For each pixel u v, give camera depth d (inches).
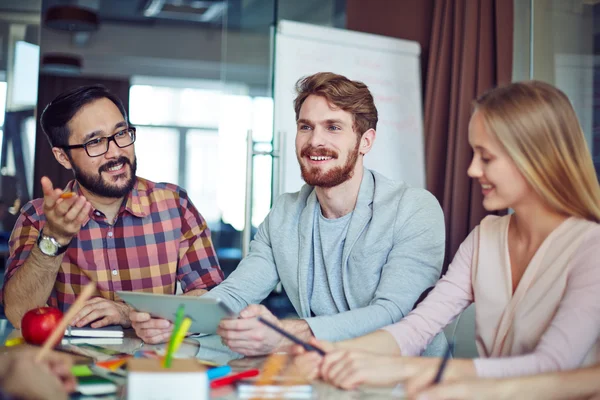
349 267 70.7
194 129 400.5
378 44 135.6
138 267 82.5
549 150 50.8
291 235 75.0
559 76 124.4
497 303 56.2
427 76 141.1
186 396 38.0
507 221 58.4
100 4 309.1
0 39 174.7
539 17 127.3
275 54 126.3
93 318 69.9
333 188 70.7
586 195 51.4
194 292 79.9
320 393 44.4
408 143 136.1
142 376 37.7
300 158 71.2
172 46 354.9
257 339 57.2
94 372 49.7
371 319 62.1
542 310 52.0
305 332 59.9
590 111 119.8
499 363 46.8
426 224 69.4
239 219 231.3
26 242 77.8
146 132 395.5
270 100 154.2
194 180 401.1
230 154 218.8
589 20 119.7
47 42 342.0
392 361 47.4
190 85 382.3
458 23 134.9
